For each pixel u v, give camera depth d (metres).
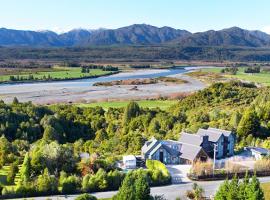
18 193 78.62
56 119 157.00
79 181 83.44
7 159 101.69
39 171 89.38
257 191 63.06
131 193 65.06
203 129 122.06
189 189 84.50
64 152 93.56
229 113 158.00
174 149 110.75
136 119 156.00
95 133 154.25
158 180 87.38
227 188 66.56
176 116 156.75
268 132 131.12
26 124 146.50
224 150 115.06
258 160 102.00
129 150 123.62
